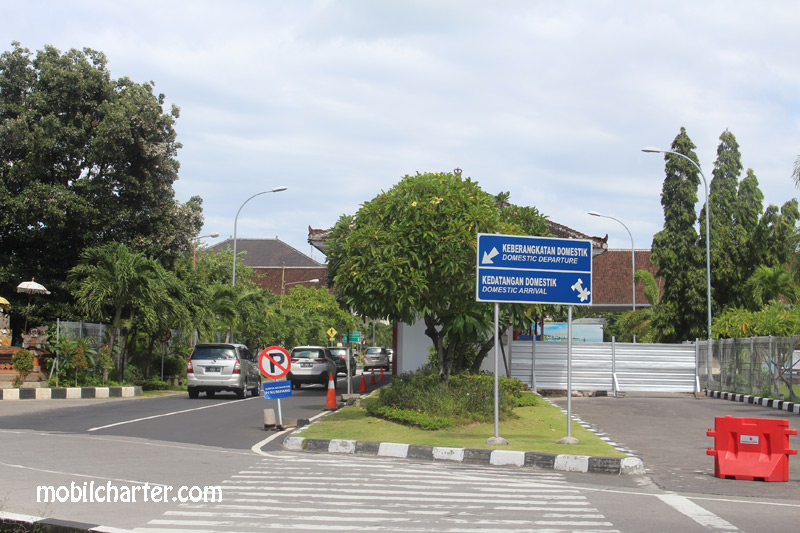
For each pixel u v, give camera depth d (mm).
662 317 40562
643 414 19875
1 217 29969
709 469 10992
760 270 32844
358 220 16906
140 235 31531
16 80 31562
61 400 23453
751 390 24797
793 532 6859
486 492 8883
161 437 14023
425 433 13891
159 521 7152
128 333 28641
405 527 6926
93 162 30594
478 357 21172
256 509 7727
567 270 13203
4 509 7582
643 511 7801
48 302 31344
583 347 28594
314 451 12750
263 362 15562
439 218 15906
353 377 40844
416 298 15633
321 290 66188
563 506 8039
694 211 40406
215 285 35469
